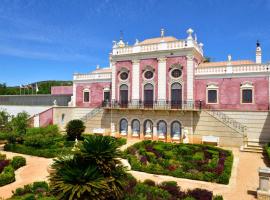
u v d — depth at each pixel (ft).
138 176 63.05
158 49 117.50
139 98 121.29
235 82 106.52
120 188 36.52
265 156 81.41
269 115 97.30
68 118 140.87
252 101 103.14
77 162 35.76
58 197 32.14
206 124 103.35
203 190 48.93
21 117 101.71
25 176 63.00
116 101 126.62
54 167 35.65
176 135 110.22
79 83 145.07
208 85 111.14
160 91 116.37
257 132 99.25
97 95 138.92
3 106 161.89
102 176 34.30
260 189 49.26
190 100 110.42
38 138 90.89
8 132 95.20
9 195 50.37
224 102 108.17
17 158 70.95
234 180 60.34
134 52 122.52
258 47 119.55
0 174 58.54
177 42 113.50
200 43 129.90
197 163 69.72
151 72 119.34
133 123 120.37
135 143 98.53
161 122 113.60
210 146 89.61
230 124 98.63
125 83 124.98
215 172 61.87
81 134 107.96
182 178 62.23
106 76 136.56
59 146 92.12
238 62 121.90
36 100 163.22
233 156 80.33
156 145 91.30
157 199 45.19
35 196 45.60
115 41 128.16
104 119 128.16
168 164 68.95
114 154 36.81
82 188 31.86
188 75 111.14
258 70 102.58
